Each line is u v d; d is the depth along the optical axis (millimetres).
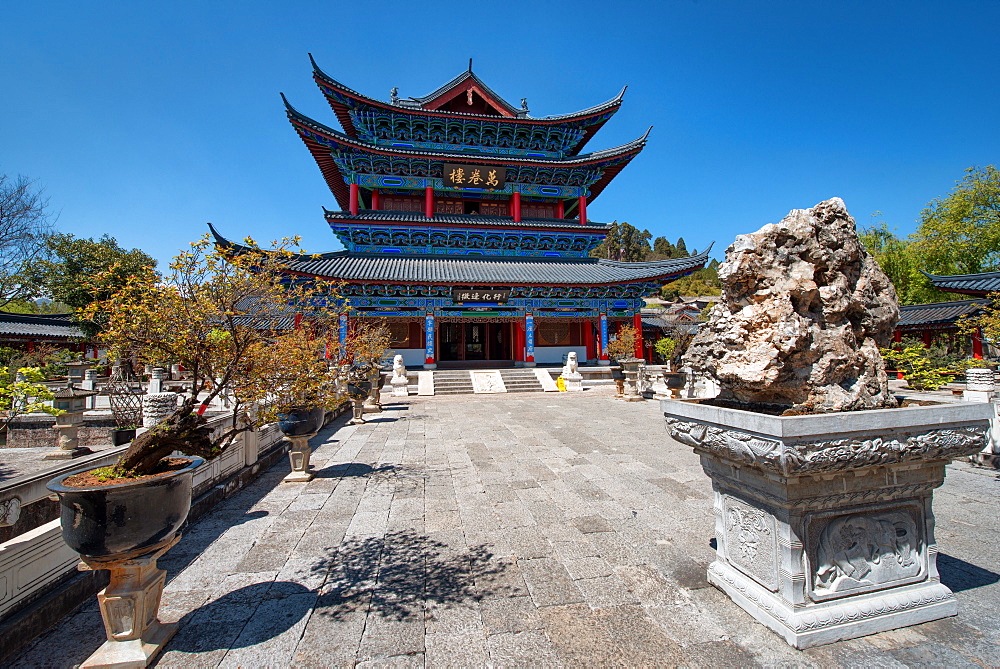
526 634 4055
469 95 35500
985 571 4957
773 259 4359
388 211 33844
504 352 39062
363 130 34156
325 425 16000
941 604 4090
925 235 44781
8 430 15383
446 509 7402
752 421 3730
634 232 109000
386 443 12906
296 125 29672
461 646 3914
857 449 3605
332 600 4695
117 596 3686
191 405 4660
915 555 4176
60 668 3758
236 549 5969
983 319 22344
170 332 4988
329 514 7246
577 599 4617
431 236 33656
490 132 36094
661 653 3738
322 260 30641
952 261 43781
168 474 3805
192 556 5766
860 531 4051
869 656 3598
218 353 5211
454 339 38531
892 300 4734
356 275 28594
